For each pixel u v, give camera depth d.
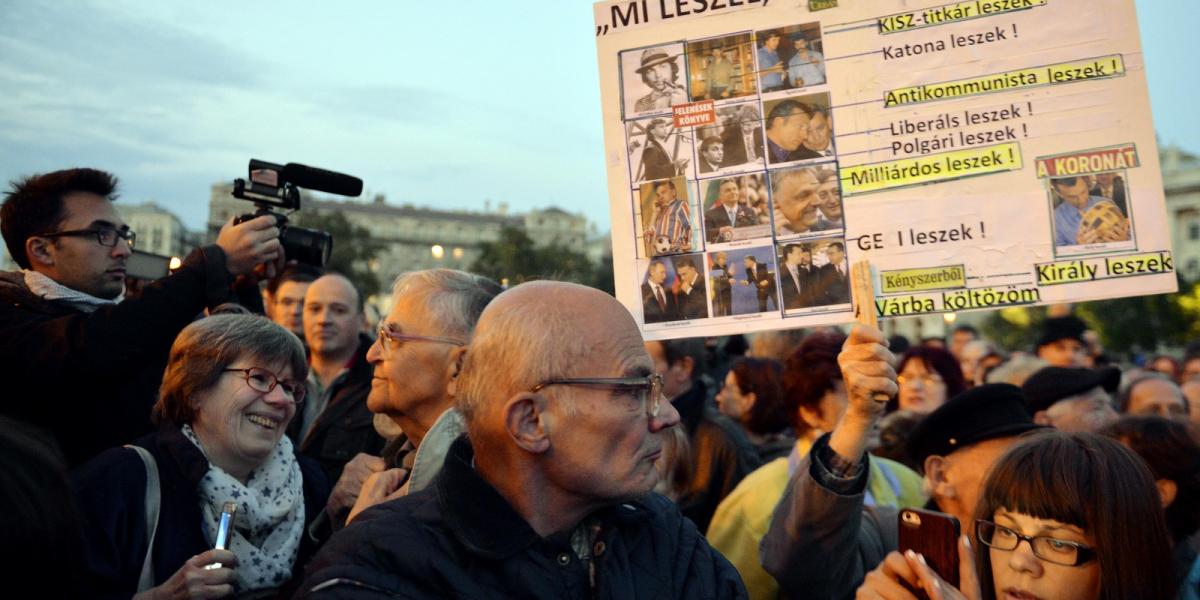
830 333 3.23
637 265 1.99
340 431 3.48
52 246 2.80
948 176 1.87
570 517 1.51
